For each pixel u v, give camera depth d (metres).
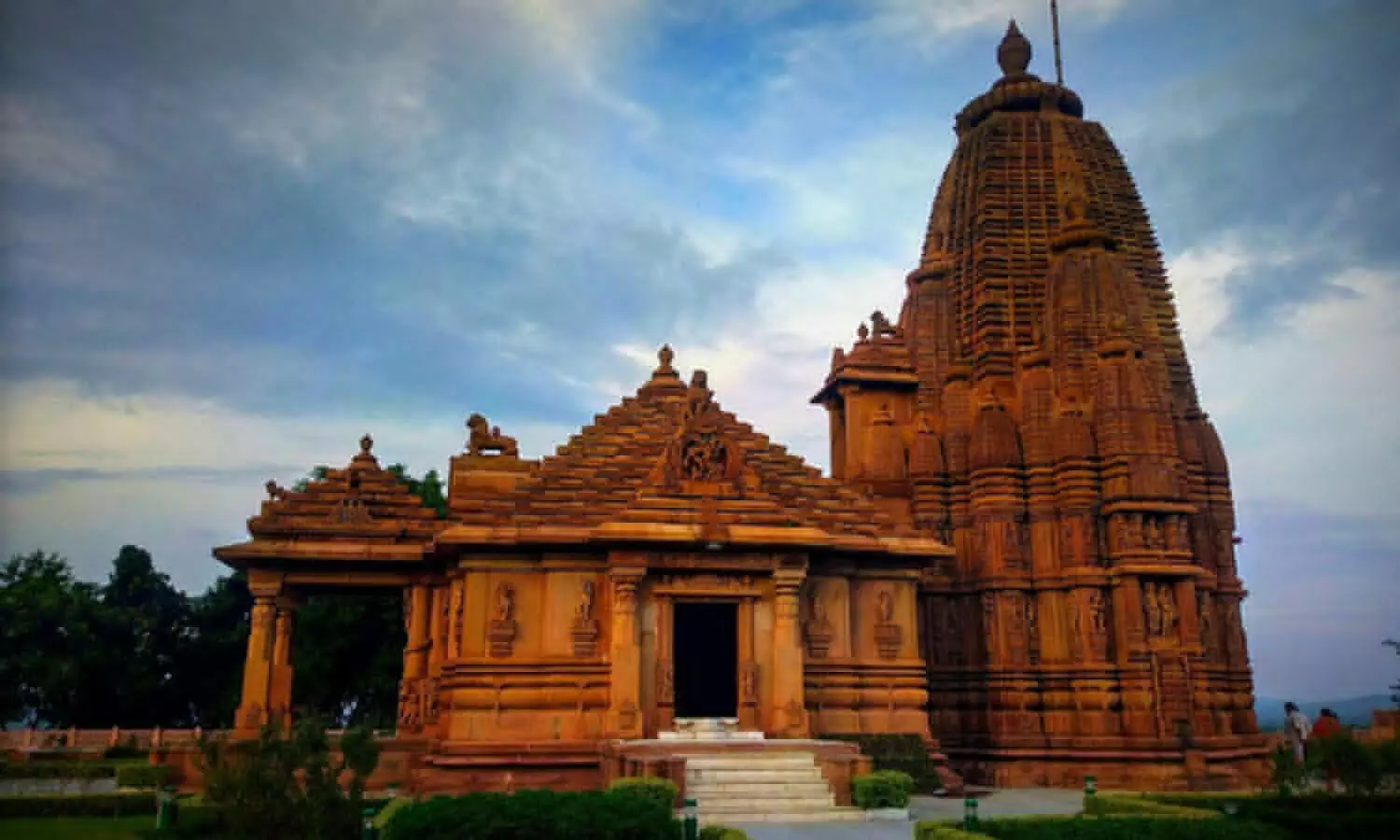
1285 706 36.91
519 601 34.94
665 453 36.84
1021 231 48.56
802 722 34.38
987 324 46.91
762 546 35.03
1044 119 51.31
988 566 42.72
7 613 69.44
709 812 27.55
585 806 18.58
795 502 38.34
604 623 34.84
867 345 49.19
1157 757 37.91
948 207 51.81
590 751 33.06
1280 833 20.33
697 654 45.03
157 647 75.38
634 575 34.41
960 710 42.62
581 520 35.62
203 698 78.19
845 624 37.56
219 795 21.41
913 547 38.31
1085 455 41.84
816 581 37.62
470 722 33.69
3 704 68.00
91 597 78.06
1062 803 32.88
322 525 39.00
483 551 35.03
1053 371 44.31
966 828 20.62
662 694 34.19
